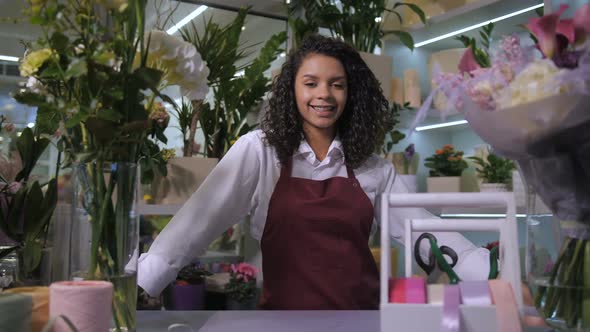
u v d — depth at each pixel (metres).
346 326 1.09
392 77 3.27
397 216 1.76
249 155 1.77
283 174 1.79
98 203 0.98
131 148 1.03
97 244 0.98
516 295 0.90
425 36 3.49
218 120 2.97
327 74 1.73
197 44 2.82
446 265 0.96
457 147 3.59
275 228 1.74
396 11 3.48
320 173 1.83
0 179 1.27
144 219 2.64
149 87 1.00
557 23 0.81
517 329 0.80
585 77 0.72
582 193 0.82
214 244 2.96
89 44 0.95
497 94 0.79
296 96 1.79
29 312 0.89
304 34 3.10
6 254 1.20
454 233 1.43
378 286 1.79
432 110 3.08
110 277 0.98
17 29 2.45
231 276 2.92
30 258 1.16
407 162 3.07
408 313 0.81
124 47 0.97
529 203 0.93
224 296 2.92
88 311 0.88
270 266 1.75
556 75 0.73
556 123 0.76
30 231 1.19
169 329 1.07
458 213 2.87
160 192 2.62
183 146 2.92
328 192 1.77
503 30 3.26
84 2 0.97
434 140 3.60
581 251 0.84
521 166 0.88
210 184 1.66
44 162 1.49
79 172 0.99
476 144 3.46
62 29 0.96
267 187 1.80
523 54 0.81
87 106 0.96
